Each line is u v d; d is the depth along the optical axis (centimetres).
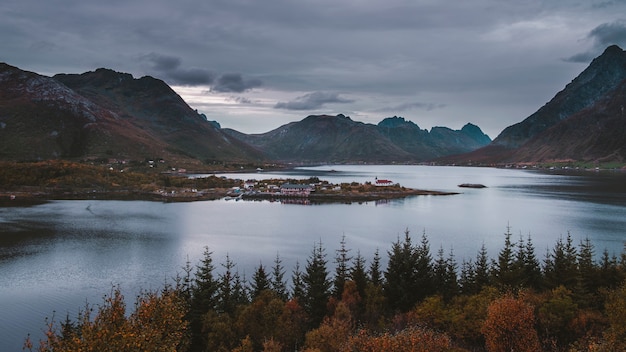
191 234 14275
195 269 10312
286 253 11831
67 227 15188
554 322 5616
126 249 12156
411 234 14412
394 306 7094
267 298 6719
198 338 6231
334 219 17625
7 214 17750
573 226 15875
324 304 7000
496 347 4962
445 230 15175
